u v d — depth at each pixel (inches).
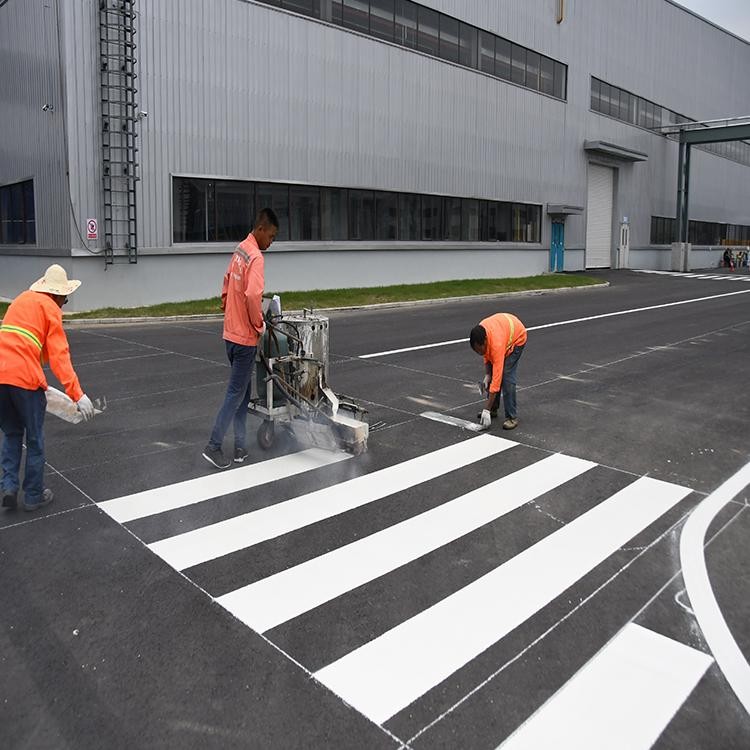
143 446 268.8
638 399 363.6
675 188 1692.9
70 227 663.1
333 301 783.1
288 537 194.4
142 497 219.0
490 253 1141.7
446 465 257.1
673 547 195.5
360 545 190.9
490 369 303.4
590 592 170.1
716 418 328.8
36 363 198.5
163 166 708.7
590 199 1413.6
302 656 141.6
